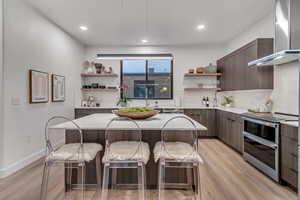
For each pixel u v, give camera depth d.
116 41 5.36
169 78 5.86
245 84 3.95
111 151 1.92
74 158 1.89
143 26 4.21
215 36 4.93
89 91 5.83
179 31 4.54
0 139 2.69
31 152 3.30
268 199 2.17
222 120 4.69
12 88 2.87
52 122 3.97
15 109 2.93
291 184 2.33
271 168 2.64
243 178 2.72
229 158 3.58
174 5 3.25
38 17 3.47
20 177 2.72
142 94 5.89
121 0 3.07
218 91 5.71
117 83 5.85
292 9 2.65
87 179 2.44
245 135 3.34
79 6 3.29
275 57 2.70
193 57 5.76
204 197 2.21
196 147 1.94
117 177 2.44
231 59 4.67
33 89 3.31
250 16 3.70
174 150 1.95
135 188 2.42
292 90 3.00
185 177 2.42
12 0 2.85
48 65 3.82
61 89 4.32
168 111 4.97
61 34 4.34
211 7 3.33
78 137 2.42
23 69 3.09
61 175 2.80
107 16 3.69
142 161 1.84
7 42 2.76
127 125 2.09
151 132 2.41
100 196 2.24
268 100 3.55
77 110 5.09
